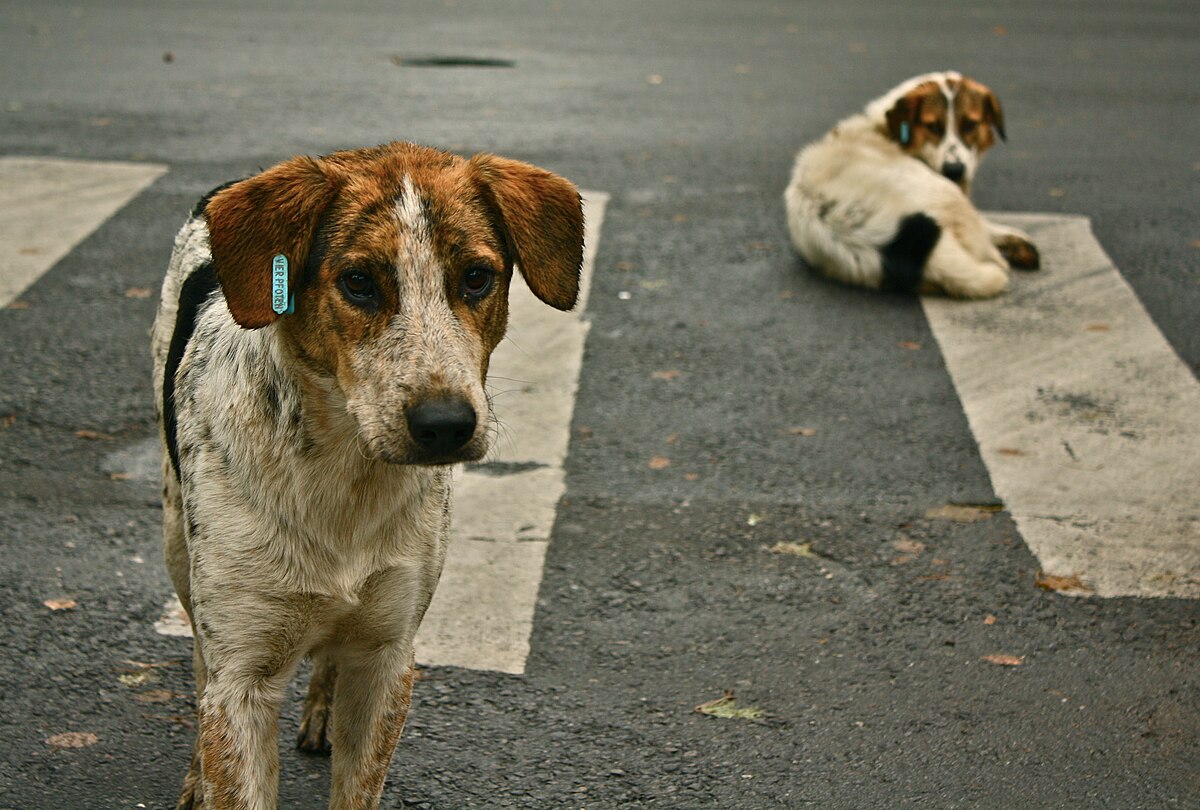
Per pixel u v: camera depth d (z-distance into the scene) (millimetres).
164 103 11312
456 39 15109
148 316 7113
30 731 3977
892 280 7875
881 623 4715
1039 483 5707
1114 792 3871
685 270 8125
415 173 3145
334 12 16859
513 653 4465
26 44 13773
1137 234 8914
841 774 3934
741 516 5402
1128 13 19016
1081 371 6859
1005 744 4082
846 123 9070
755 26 16812
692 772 3926
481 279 3139
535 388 6512
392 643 3361
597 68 13586
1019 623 4730
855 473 5785
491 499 5461
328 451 3129
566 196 3352
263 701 3268
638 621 4684
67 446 5719
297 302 3098
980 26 17359
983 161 10562
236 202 3066
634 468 5773
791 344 7152
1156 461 5914
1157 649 4582
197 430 3279
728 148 10602
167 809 3711
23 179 9078
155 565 4879
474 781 3855
